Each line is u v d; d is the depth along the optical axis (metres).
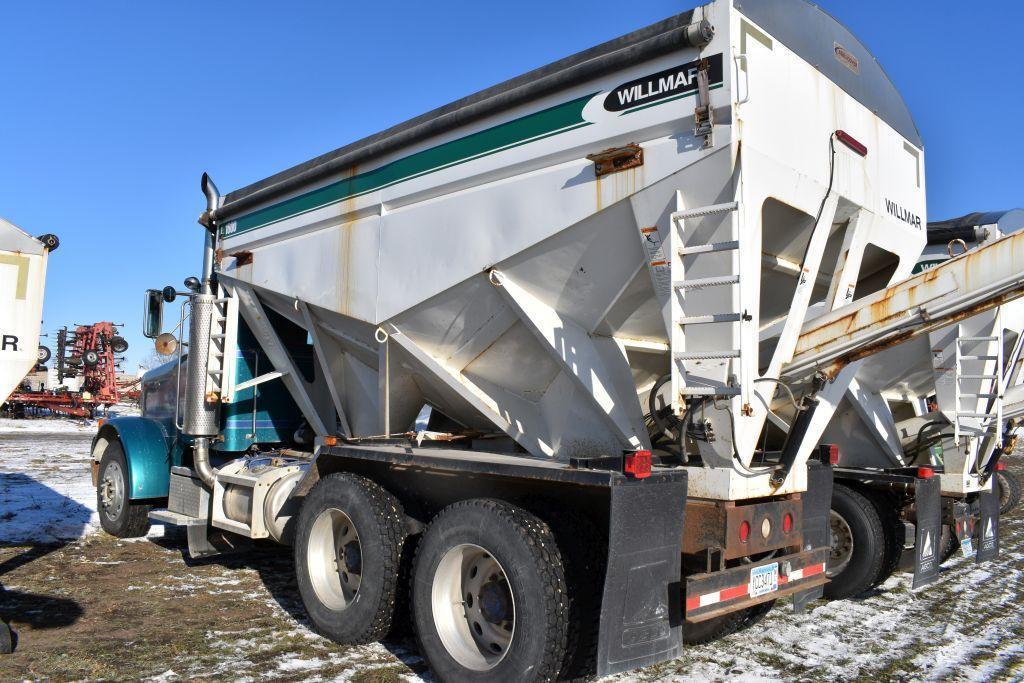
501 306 4.62
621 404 4.52
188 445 7.16
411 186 4.98
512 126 4.38
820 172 4.09
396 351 5.34
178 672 3.92
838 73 4.39
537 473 3.64
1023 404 6.23
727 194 3.53
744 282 3.50
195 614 4.99
